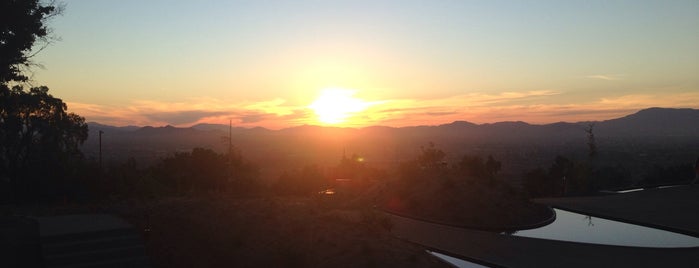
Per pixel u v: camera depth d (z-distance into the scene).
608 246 17.11
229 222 13.30
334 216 14.92
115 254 10.84
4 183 21.72
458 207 23.00
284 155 114.75
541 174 46.78
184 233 12.71
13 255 10.60
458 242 17.84
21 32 18.80
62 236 10.85
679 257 15.48
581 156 115.06
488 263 14.98
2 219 13.02
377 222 16.33
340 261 11.19
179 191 22.41
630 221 22.39
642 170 81.56
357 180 39.53
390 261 11.36
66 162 24.11
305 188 34.56
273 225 13.15
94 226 11.74
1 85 21.97
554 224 22.30
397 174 30.66
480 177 28.36
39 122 25.94
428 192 25.42
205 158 30.80
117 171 23.06
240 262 11.30
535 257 15.57
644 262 14.85
